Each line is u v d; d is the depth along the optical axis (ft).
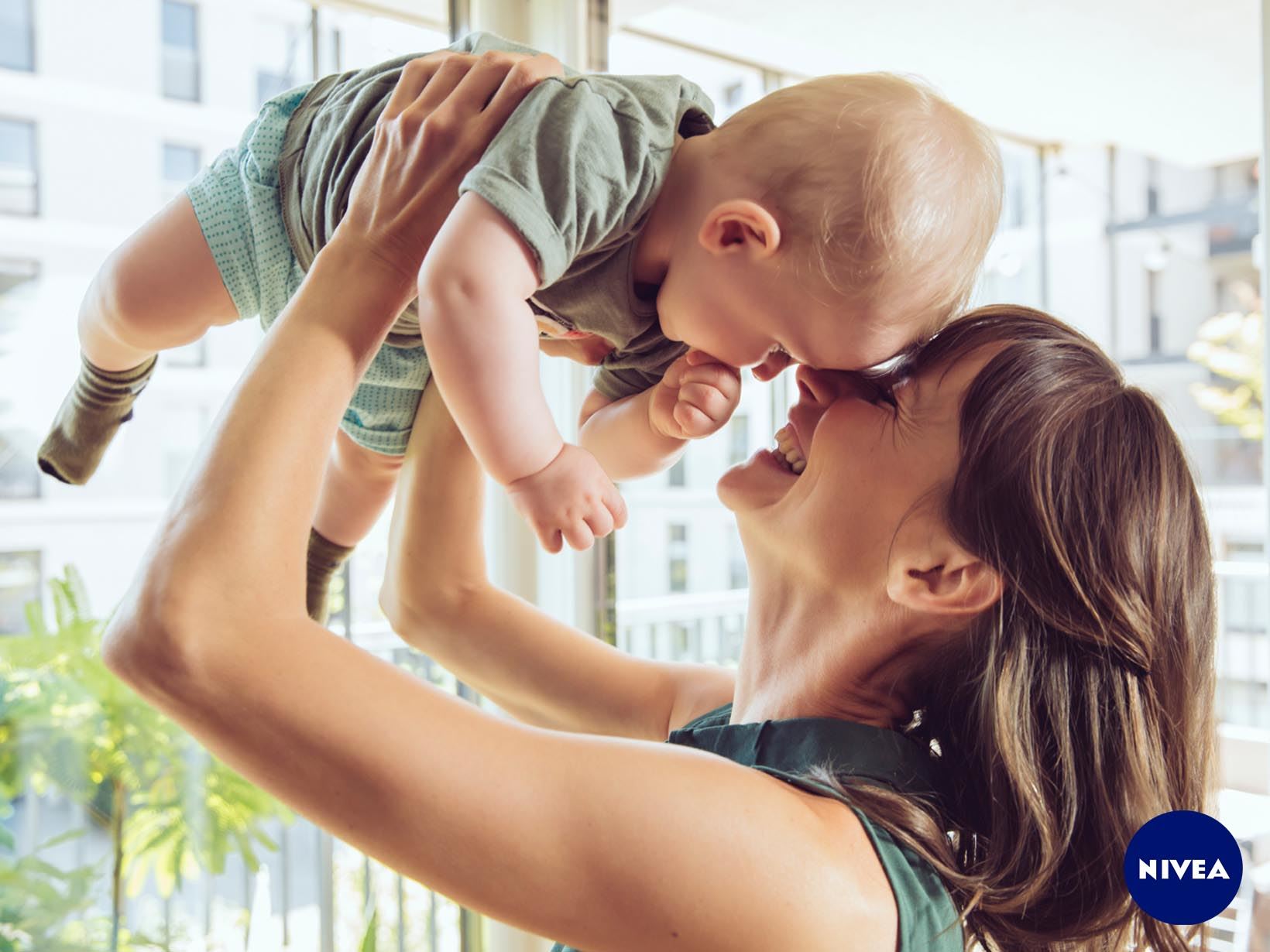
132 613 1.95
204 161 11.29
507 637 3.52
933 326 2.84
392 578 3.62
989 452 2.40
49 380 10.50
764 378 3.24
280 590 2.01
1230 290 16.72
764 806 2.09
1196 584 2.55
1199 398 16.78
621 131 2.67
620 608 12.42
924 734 2.70
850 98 2.76
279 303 2.94
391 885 9.50
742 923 1.94
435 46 8.92
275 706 1.88
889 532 2.54
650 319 2.98
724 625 13.17
